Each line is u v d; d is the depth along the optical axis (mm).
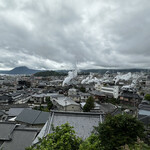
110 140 7172
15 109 27141
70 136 5953
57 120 10297
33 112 21750
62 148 5113
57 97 39312
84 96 40594
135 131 7566
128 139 7215
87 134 9195
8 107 30719
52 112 10805
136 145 7125
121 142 6961
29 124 19000
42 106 32156
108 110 29031
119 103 39031
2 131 12812
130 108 32531
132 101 37156
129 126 7445
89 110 27578
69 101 31516
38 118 20031
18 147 11273
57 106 30875
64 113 10797
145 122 15523
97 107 29547
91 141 6141
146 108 21312
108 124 7977
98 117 10633
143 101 30641
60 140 5539
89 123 10102
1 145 11562
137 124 7738
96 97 41156
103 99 40812
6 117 23047
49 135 6043
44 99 41062
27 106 31516
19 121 19922
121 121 7707
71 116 10672
